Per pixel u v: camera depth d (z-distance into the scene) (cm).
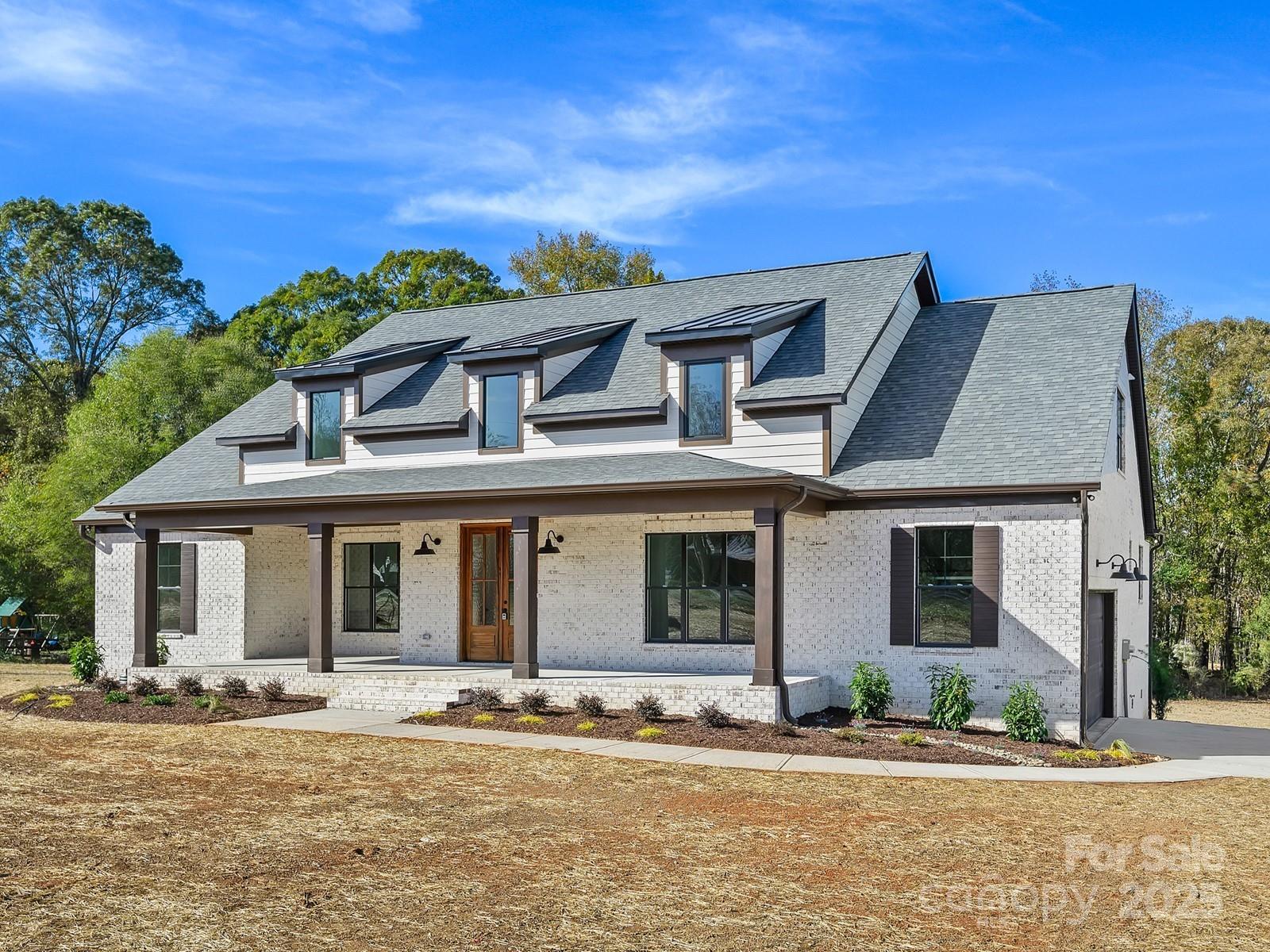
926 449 1897
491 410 2227
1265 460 4041
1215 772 1469
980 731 1720
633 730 1639
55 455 4884
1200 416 3825
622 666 2053
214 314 6638
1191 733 1902
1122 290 2252
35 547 3866
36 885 874
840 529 1883
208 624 2480
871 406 2078
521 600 1870
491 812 1146
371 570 2481
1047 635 1727
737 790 1267
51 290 6034
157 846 1001
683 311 2428
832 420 1920
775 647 1695
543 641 2114
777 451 1944
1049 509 1739
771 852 1006
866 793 1262
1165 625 4009
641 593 2048
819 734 1623
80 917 800
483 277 5469
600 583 2083
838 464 1930
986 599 1767
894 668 1828
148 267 6272
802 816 1148
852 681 1792
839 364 1984
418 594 2259
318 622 2034
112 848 989
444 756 1462
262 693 1992
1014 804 1226
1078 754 1547
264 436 2430
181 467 2600
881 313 2148
